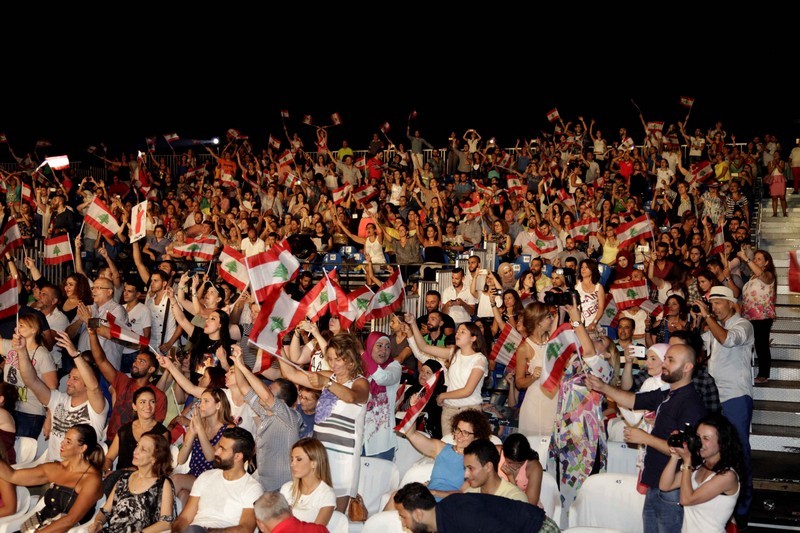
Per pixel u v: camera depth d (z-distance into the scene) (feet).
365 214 60.08
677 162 73.61
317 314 31.35
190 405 31.89
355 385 25.21
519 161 80.84
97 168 93.40
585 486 23.94
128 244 60.03
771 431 34.78
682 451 20.27
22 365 28.99
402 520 18.65
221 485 23.90
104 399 29.32
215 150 97.76
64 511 24.82
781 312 46.60
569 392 26.35
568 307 25.53
